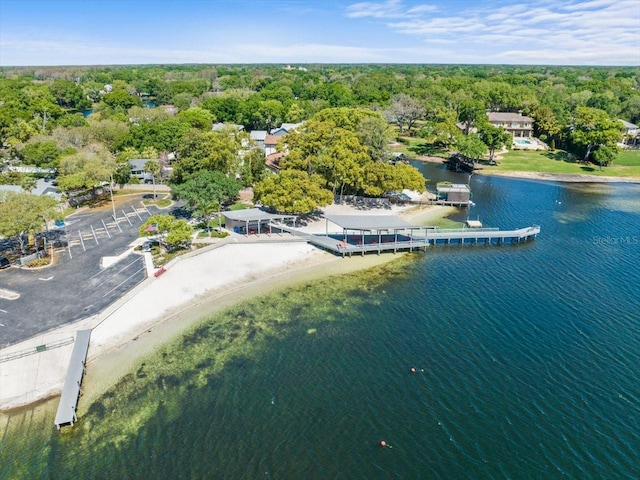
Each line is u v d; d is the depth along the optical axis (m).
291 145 90.50
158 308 50.84
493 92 169.75
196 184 71.94
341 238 71.19
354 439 33.28
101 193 92.31
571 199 96.25
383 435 33.59
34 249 64.44
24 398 37.19
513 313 50.72
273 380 39.59
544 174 115.00
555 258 66.50
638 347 44.31
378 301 53.53
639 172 117.00
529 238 74.56
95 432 34.16
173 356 42.94
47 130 125.88
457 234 72.44
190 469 30.91
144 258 62.19
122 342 44.78
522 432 33.84
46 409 36.38
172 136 115.50
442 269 62.66
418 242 69.06
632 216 85.69
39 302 50.47
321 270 61.72
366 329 47.59
